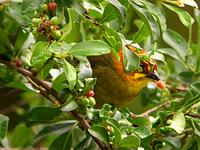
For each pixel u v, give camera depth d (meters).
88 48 7.12
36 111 9.00
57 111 8.96
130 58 7.31
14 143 10.84
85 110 8.01
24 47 8.88
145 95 10.75
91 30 9.17
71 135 8.71
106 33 7.38
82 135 9.09
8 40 8.94
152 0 10.06
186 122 8.41
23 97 11.26
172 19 13.95
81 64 7.80
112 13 7.36
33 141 9.25
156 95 10.60
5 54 8.86
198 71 10.45
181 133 8.60
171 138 8.45
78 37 9.45
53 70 8.21
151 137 8.04
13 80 9.11
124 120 8.22
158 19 7.33
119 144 7.73
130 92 10.87
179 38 10.80
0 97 11.51
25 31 7.95
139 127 8.08
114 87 10.70
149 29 7.27
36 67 8.43
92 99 7.98
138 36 7.54
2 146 10.17
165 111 8.37
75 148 8.60
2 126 7.54
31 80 8.90
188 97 8.73
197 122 8.21
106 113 7.88
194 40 14.09
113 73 10.63
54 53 7.24
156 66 10.73
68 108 7.82
